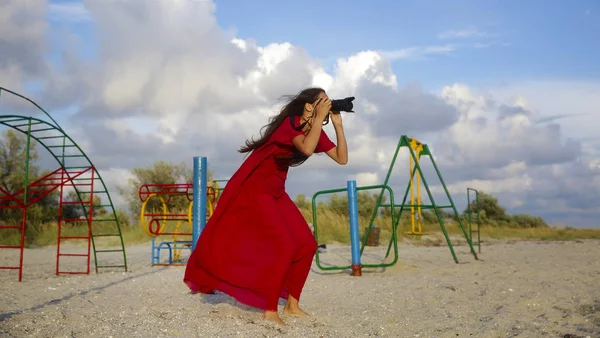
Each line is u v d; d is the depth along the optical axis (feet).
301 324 13.87
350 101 14.11
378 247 52.03
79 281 25.54
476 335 13.14
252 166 14.12
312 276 27.89
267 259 13.83
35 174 66.95
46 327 13.23
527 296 19.53
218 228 14.37
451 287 22.30
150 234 34.60
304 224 14.88
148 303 17.43
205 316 14.64
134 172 76.48
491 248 51.01
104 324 13.65
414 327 14.03
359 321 14.78
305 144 13.30
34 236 56.70
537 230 81.51
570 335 13.19
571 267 30.91
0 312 15.80
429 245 56.13
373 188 28.32
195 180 25.18
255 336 12.39
